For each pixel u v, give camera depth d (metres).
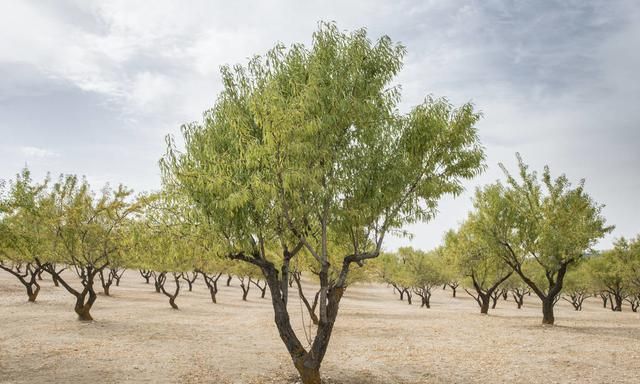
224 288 75.94
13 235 23.31
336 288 13.09
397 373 15.19
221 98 13.30
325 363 16.73
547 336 24.55
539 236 28.44
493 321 33.59
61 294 43.53
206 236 12.62
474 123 12.75
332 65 12.45
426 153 13.04
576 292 60.47
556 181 28.70
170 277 93.12
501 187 30.34
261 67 13.01
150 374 14.29
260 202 10.88
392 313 40.84
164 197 12.91
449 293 92.19
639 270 46.56
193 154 12.69
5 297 38.91
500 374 15.05
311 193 11.94
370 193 12.42
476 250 37.72
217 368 15.47
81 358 16.30
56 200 26.38
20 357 16.12
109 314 31.08
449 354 18.80
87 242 26.70
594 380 14.16
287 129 11.08
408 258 58.22
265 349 19.70
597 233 27.83
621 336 24.53
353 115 12.13
